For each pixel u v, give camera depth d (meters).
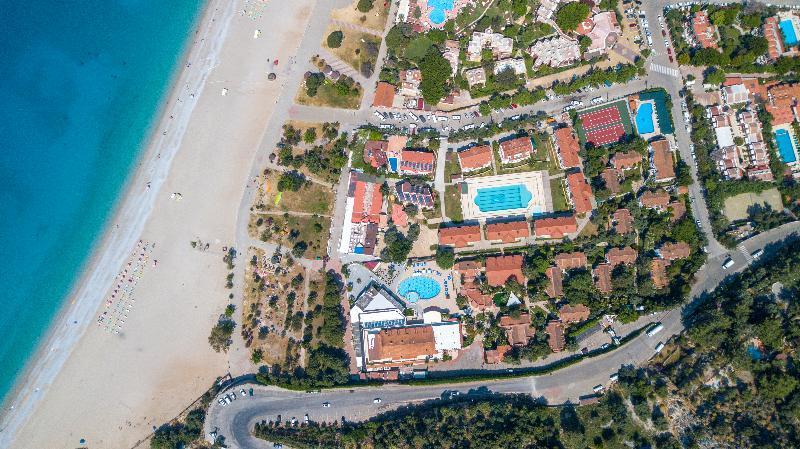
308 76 178.62
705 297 163.38
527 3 178.12
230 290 172.75
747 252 163.50
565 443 157.25
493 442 154.38
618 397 159.38
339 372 163.75
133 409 169.38
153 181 179.50
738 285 160.75
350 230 171.38
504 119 174.88
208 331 171.75
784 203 165.38
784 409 148.50
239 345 170.50
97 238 178.12
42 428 170.00
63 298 176.00
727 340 155.62
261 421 165.50
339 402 165.12
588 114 173.75
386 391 164.88
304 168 176.50
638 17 176.88
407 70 177.12
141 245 176.88
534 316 166.38
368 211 171.75
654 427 155.50
